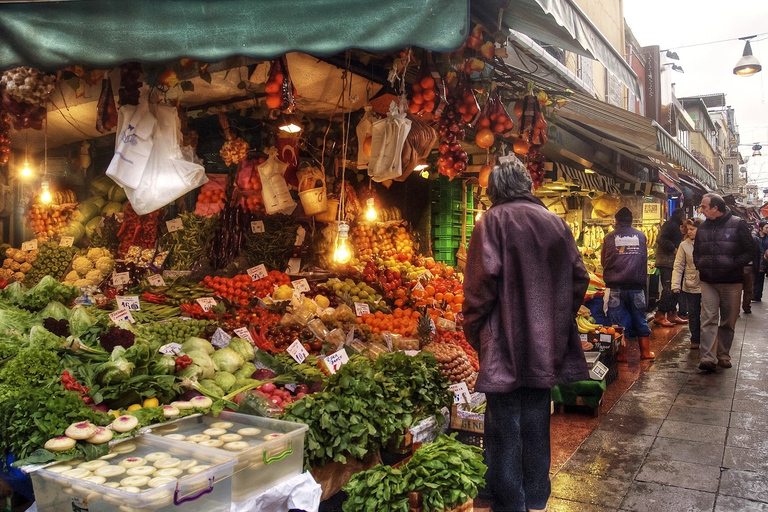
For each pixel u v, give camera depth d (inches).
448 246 371.6
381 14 126.3
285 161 250.8
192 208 273.0
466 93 185.3
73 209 313.1
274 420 132.3
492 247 143.1
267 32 132.2
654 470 181.9
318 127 256.4
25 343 143.3
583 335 296.5
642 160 450.3
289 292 234.5
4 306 183.8
